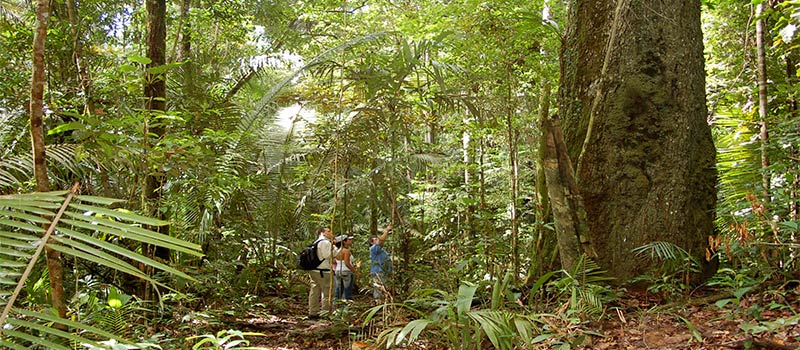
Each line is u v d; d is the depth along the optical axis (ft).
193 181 18.65
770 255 16.58
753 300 15.08
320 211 32.32
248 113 24.23
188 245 5.15
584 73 20.27
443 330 11.48
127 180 19.25
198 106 23.50
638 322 14.66
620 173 18.72
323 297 23.77
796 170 17.48
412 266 24.35
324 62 24.02
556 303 16.12
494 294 12.10
